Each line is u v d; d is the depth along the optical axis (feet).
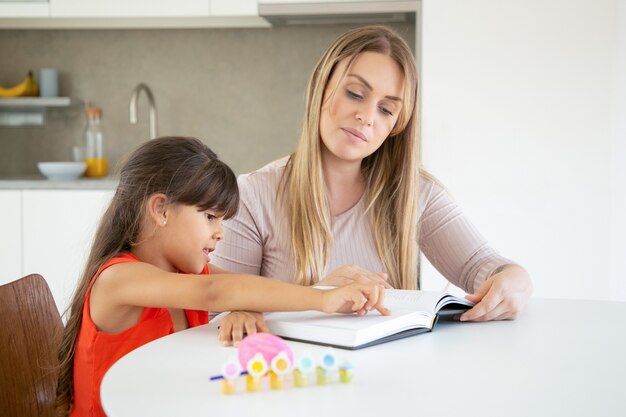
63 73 12.96
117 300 4.43
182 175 4.75
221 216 4.93
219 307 4.31
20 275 11.39
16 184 11.35
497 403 3.08
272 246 5.88
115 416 2.89
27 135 13.12
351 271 5.03
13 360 4.67
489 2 10.29
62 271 11.33
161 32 12.78
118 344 4.56
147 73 12.85
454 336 4.26
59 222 11.30
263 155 12.78
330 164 5.84
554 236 10.34
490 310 4.62
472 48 10.35
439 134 10.44
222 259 5.84
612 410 3.01
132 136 12.91
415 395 3.17
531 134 10.31
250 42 12.66
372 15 11.50
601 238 10.27
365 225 5.93
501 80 10.32
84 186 11.25
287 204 5.87
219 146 12.84
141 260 4.90
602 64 10.17
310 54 12.57
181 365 3.62
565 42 10.21
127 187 4.86
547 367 3.63
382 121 5.60
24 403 4.73
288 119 12.69
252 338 3.38
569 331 4.41
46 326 5.02
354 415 2.92
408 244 5.91
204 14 11.38
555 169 10.29
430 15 10.41
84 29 12.89
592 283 10.30
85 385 4.55
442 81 10.42
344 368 3.34
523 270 5.00
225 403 3.05
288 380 3.35
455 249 6.17
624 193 10.37
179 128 12.87
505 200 10.38
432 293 4.79
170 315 4.81
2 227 11.39
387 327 4.08
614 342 4.15
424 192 6.25
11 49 13.03
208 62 12.75
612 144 10.30
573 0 10.17
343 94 5.52
